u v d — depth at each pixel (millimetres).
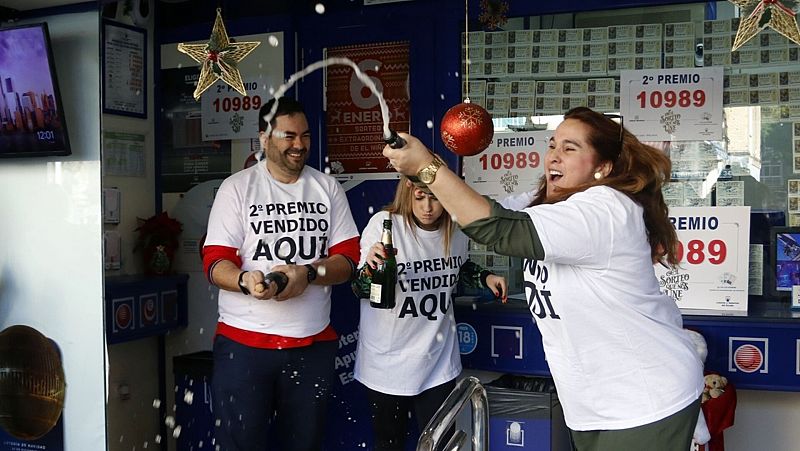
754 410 3959
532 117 4250
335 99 4543
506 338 4094
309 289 3629
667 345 2275
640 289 2250
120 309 4398
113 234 4594
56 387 3518
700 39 4027
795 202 3945
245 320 3586
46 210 3518
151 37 4820
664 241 2332
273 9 4602
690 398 2258
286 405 3684
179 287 4785
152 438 4793
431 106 4348
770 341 3723
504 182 4297
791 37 2877
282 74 4605
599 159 2318
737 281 3887
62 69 3475
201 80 3301
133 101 4711
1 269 3594
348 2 4488
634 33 4109
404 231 3664
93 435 3471
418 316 3674
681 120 4066
